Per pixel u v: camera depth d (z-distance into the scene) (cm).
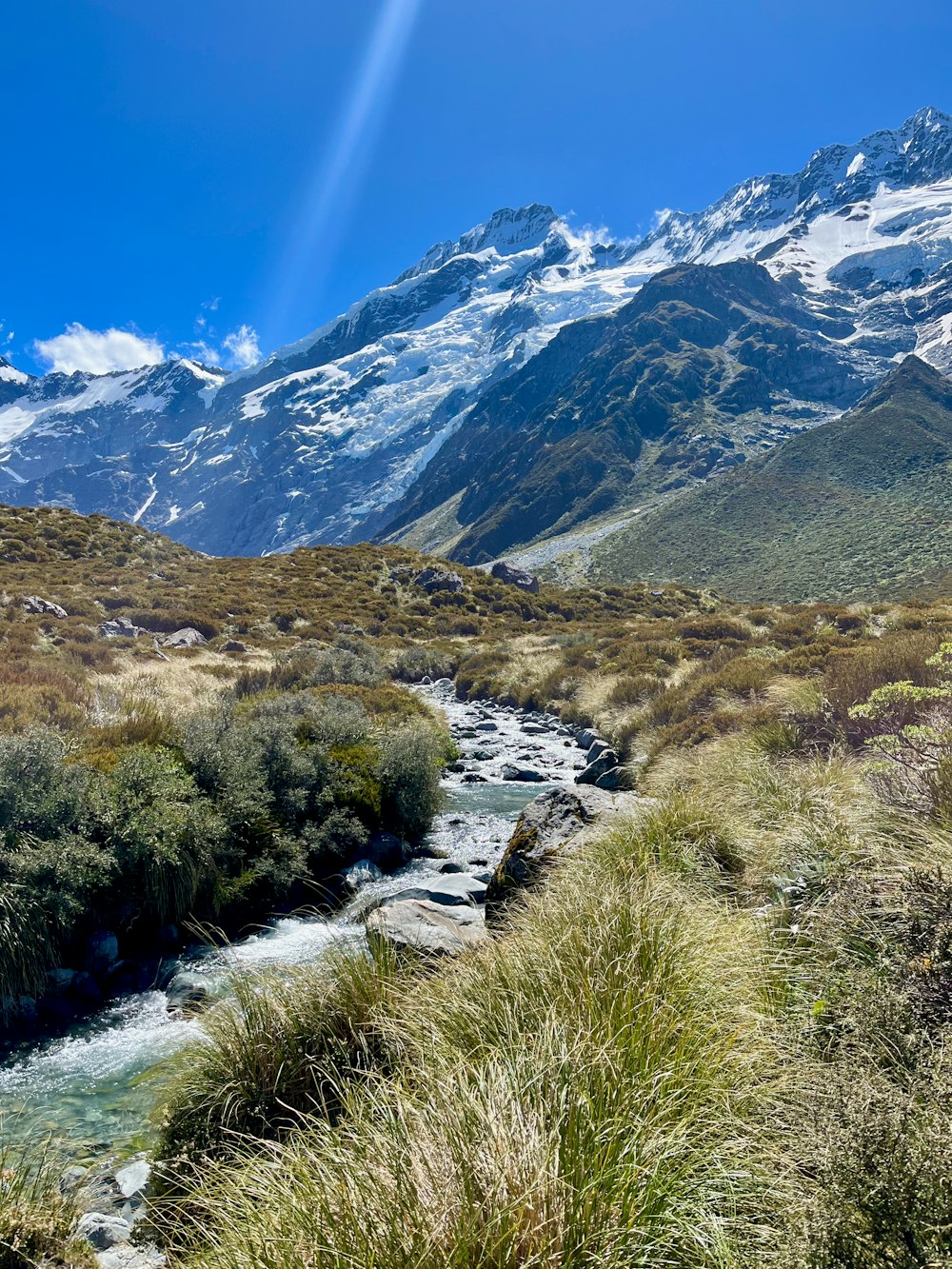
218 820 1052
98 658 2748
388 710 2148
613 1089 310
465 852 1298
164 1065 581
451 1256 240
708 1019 373
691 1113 300
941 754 648
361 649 3781
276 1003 517
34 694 1661
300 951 908
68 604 3591
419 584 5706
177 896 946
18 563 4425
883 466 14588
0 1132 598
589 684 2780
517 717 2759
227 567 5394
